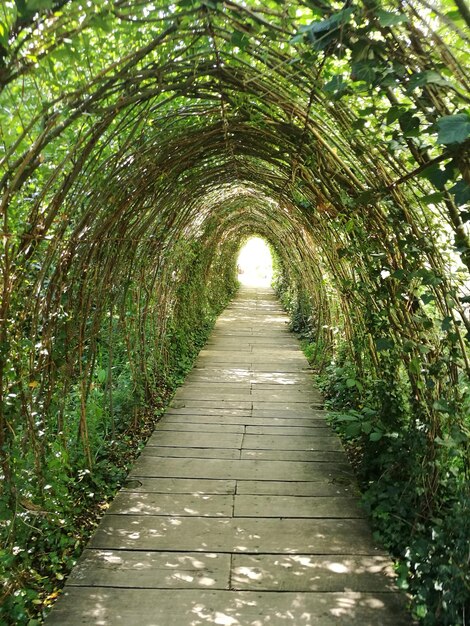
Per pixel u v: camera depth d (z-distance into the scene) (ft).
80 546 9.11
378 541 9.13
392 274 8.50
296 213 19.10
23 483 7.73
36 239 7.73
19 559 8.09
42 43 5.35
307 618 7.16
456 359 7.97
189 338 26.20
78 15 5.31
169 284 20.85
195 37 7.43
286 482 11.60
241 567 8.34
